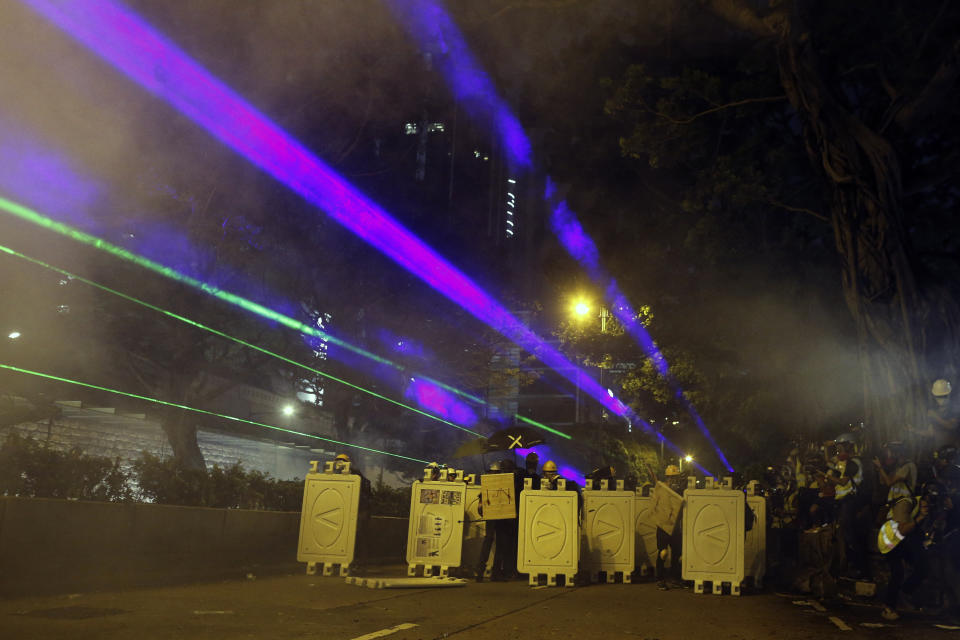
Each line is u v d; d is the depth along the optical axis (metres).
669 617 9.23
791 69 18.09
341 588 11.36
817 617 9.59
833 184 17.88
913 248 17.11
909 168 20.17
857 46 19.95
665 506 12.84
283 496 16.14
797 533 16.75
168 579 11.08
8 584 8.75
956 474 9.83
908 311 16.47
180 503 12.90
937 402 14.91
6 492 9.98
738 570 12.52
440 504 14.26
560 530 13.37
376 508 20.34
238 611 8.34
